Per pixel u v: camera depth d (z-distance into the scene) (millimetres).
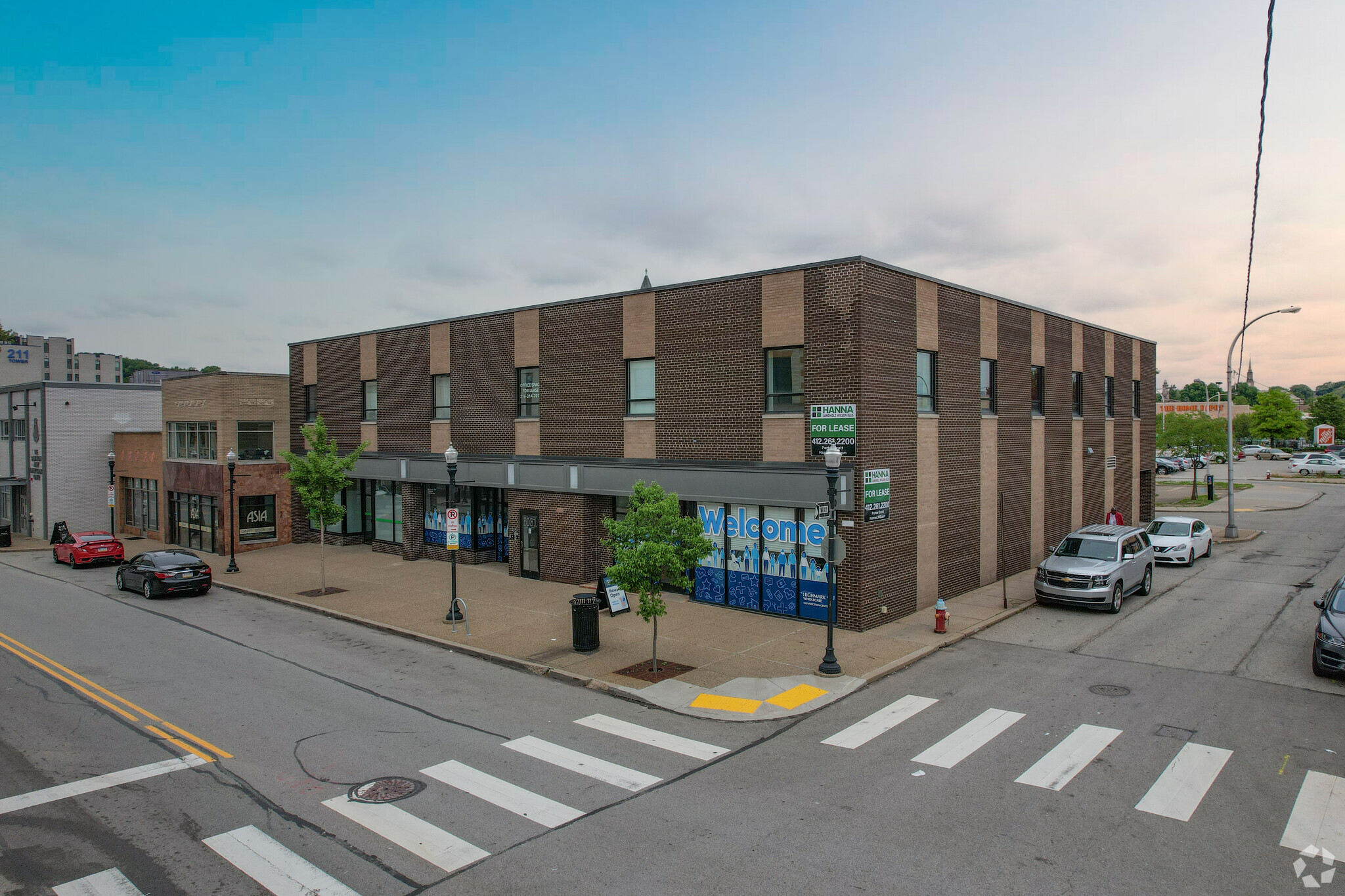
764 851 8039
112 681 14406
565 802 9250
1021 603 20422
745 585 19891
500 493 27859
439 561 28734
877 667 14883
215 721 12148
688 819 8789
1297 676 14109
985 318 22953
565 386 23531
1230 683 13750
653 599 14523
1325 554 27984
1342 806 8984
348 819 8836
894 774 10031
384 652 16547
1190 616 18953
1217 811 8891
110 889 7398
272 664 15594
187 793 9547
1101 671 14609
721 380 19891
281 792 9570
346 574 26297
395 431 29703
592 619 16156
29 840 8391
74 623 19656
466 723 12133
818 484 18047
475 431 26469
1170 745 10898
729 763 10492
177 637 18047
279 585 24438
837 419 17766
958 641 16984
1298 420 93438
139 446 38438
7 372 74250
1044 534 26641
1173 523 27469
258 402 33500
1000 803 9117
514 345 25062
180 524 35469
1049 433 26953
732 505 20047
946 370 20969
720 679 14242
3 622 19875
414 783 9805
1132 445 34531
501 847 8148
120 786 9766
